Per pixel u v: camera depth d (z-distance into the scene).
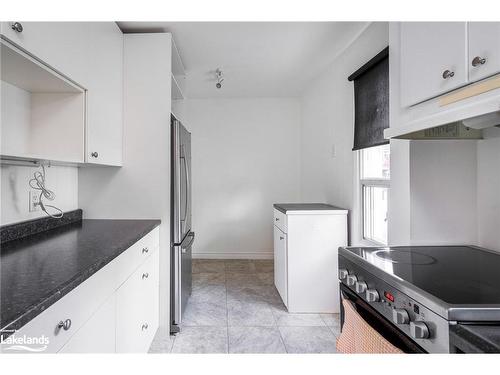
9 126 1.54
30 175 1.73
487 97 0.83
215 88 3.95
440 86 1.03
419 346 0.85
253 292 3.08
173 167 2.32
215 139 4.40
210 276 3.60
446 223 1.46
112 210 2.29
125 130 2.29
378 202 2.46
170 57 2.31
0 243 1.46
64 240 1.53
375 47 2.27
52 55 1.34
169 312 2.25
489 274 1.02
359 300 1.20
